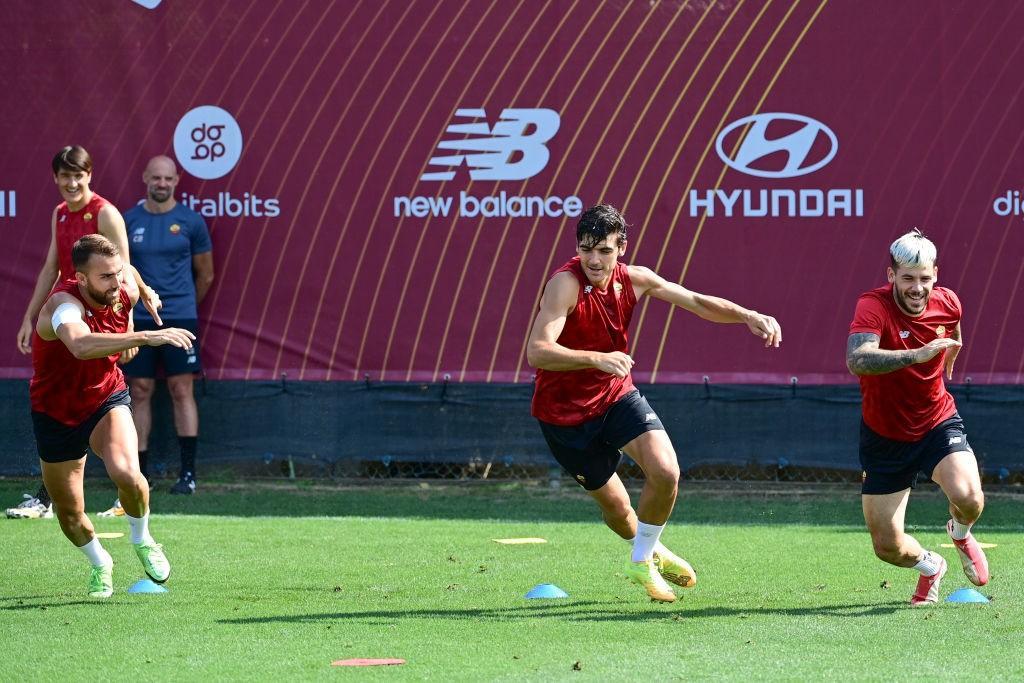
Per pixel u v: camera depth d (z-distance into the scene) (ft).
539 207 132.05
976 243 128.47
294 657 62.90
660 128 130.62
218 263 135.03
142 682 58.03
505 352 132.77
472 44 132.16
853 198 129.49
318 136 134.00
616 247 71.97
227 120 134.62
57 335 73.97
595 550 99.35
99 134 135.95
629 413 74.79
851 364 71.61
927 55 128.47
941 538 105.29
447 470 135.33
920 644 64.95
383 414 134.00
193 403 132.87
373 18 133.08
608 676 58.54
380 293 133.80
